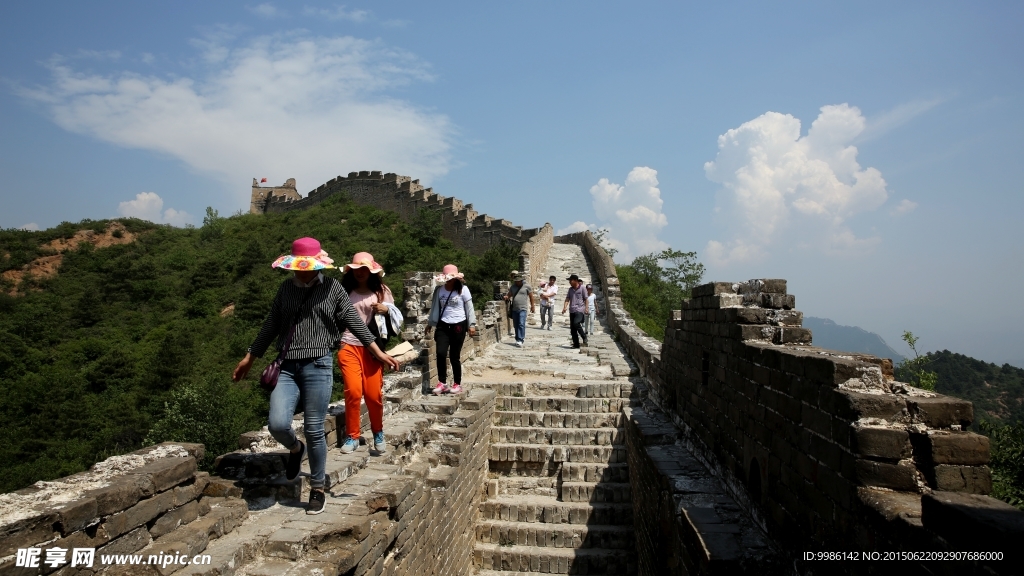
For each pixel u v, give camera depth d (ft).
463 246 135.74
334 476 16.88
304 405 14.57
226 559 11.43
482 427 28.43
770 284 17.65
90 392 90.12
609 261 84.28
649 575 21.83
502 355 44.52
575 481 28.55
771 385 14.43
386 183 166.61
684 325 24.72
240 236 162.81
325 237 140.46
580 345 49.21
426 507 19.13
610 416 31.09
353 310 15.47
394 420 24.23
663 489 19.48
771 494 14.21
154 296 128.47
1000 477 24.70
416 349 38.06
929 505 8.14
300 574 11.68
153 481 11.17
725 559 13.24
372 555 14.21
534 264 81.41
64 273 149.38
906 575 8.54
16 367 95.91
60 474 67.97
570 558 25.26
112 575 10.11
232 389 77.56
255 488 15.47
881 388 11.06
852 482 10.29
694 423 22.50
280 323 14.85
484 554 25.67
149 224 186.50
